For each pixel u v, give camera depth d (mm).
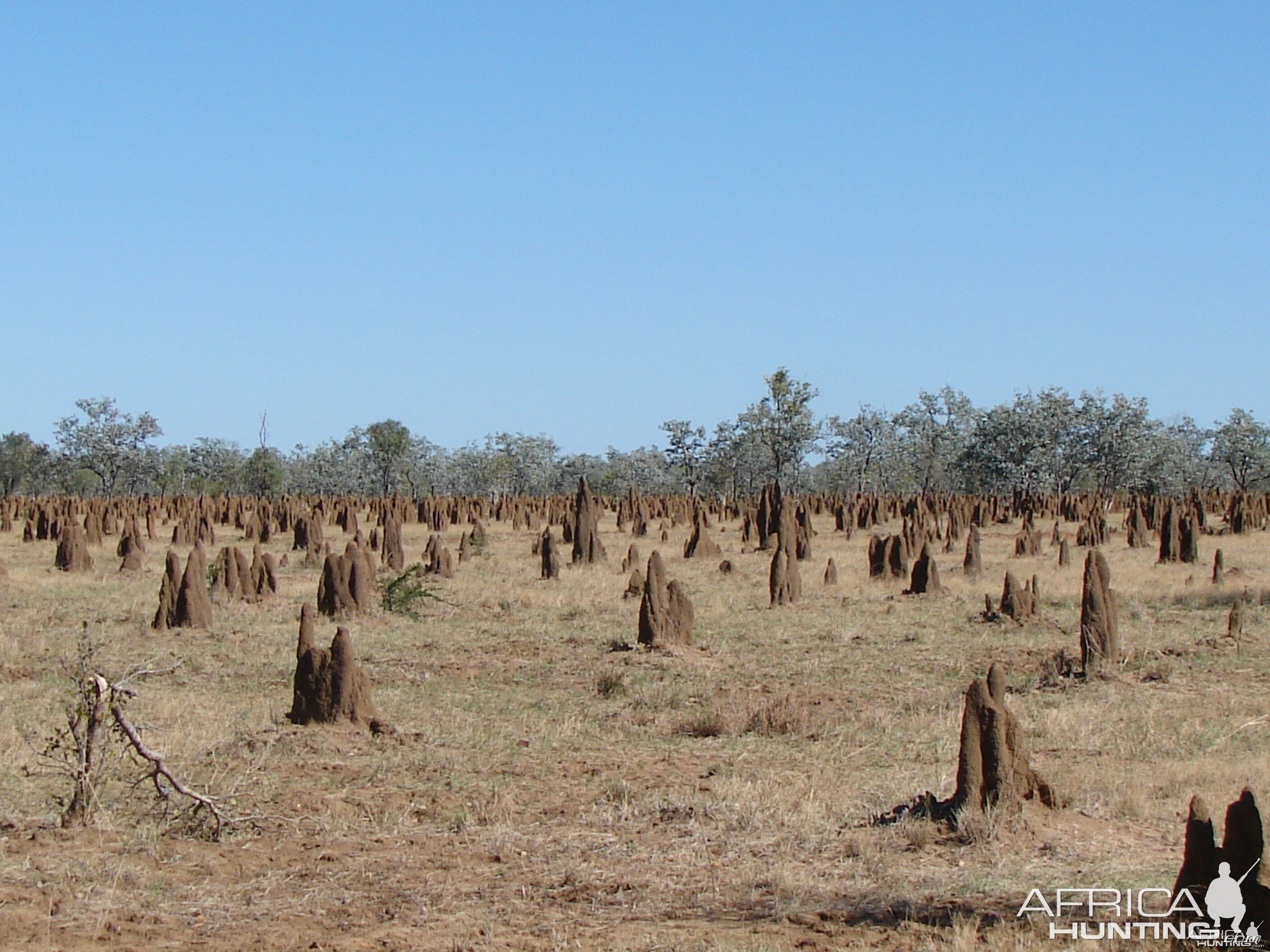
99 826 11367
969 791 11555
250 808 12094
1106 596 20250
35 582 34469
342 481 134625
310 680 15875
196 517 58594
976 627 25812
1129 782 13367
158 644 23562
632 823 12016
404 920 9352
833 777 13766
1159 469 106938
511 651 23422
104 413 119250
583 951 8617
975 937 8609
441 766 14195
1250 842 8164
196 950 8672
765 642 24406
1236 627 23453
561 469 143750
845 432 120750
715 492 112875
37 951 8523
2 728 15523
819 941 8758
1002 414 104250
